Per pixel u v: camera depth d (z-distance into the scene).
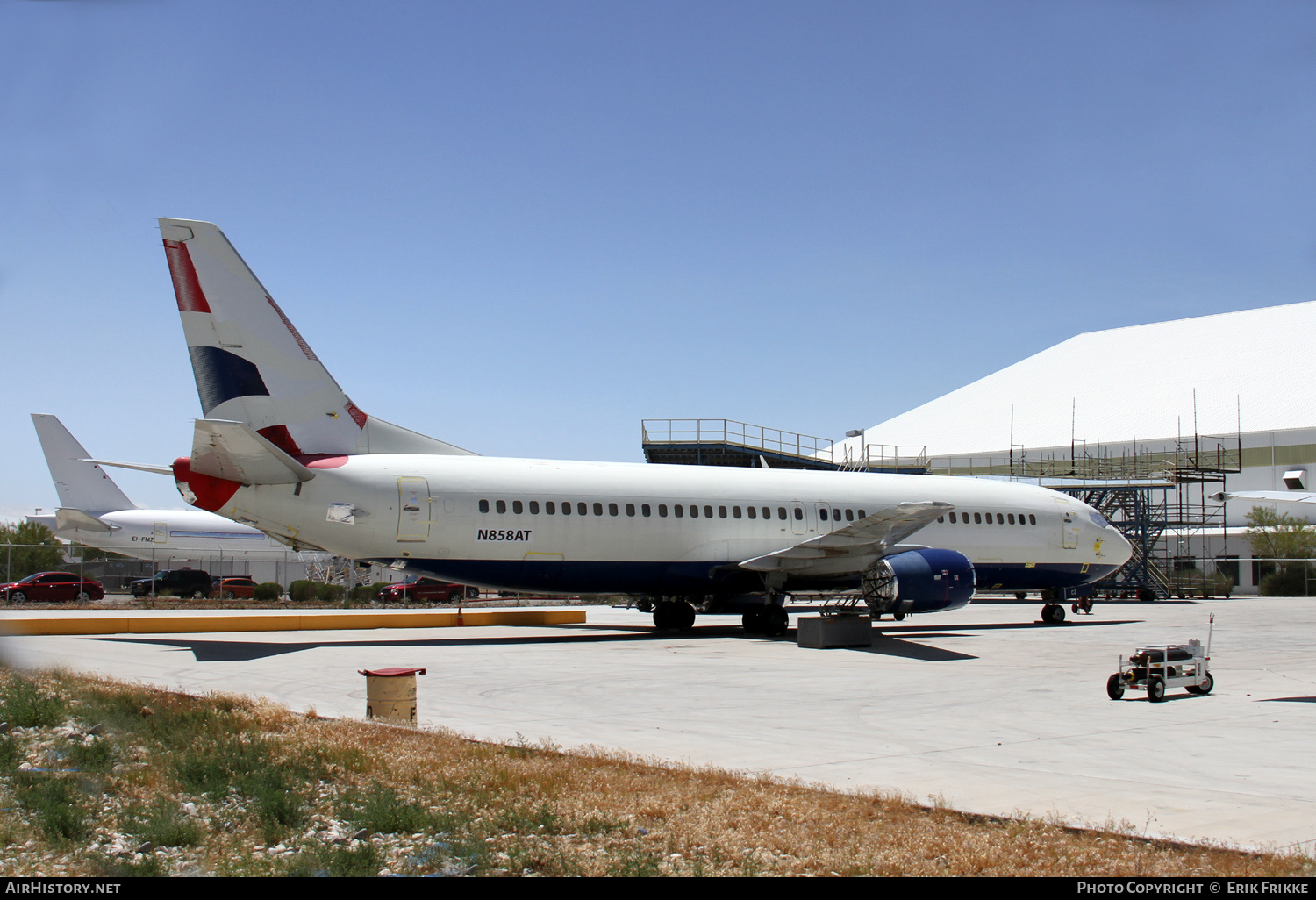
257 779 9.46
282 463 22.84
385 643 25.64
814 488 30.14
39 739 11.70
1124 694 16.33
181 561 58.53
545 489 26.30
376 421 25.66
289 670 19.12
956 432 88.19
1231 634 29.17
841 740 12.02
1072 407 85.25
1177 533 63.16
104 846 7.73
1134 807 8.63
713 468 29.45
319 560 60.75
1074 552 33.78
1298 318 88.00
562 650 23.70
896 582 26.11
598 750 11.05
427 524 24.70
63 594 50.00
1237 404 75.69
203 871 7.19
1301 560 61.72
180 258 22.86
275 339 23.78
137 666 19.64
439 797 9.02
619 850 7.43
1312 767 10.52
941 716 14.00
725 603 29.31
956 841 7.45
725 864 7.13
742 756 10.99
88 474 55.31
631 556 27.14
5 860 7.38
